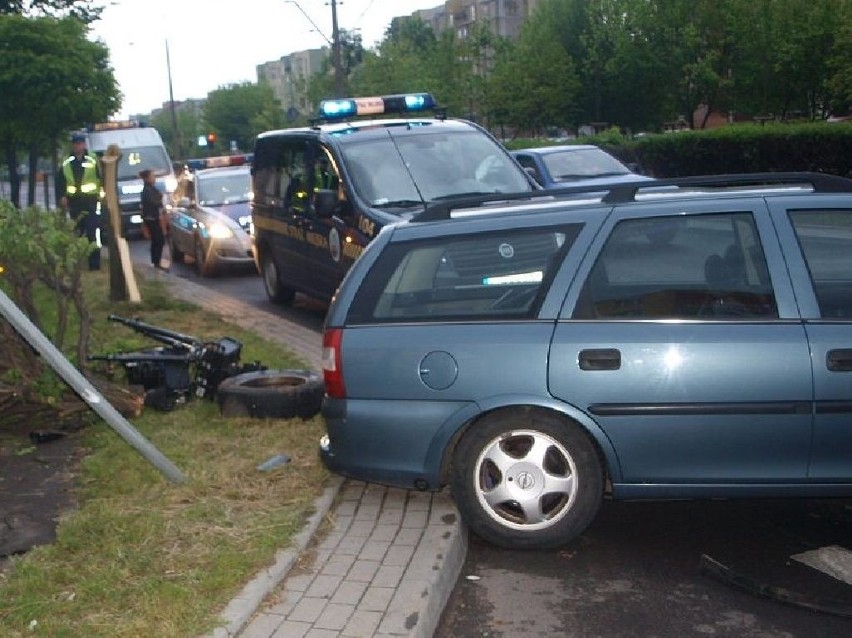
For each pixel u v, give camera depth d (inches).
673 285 217.6
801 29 1535.4
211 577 190.1
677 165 1131.9
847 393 209.3
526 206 234.2
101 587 186.4
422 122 476.1
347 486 245.6
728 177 231.5
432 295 226.7
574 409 214.4
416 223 234.7
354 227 431.5
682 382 211.3
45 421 299.4
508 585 207.3
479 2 4431.6
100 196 687.7
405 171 440.8
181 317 494.3
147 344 397.4
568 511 217.2
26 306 300.7
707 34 1748.3
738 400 210.7
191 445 273.9
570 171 721.6
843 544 223.9
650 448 213.5
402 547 210.1
